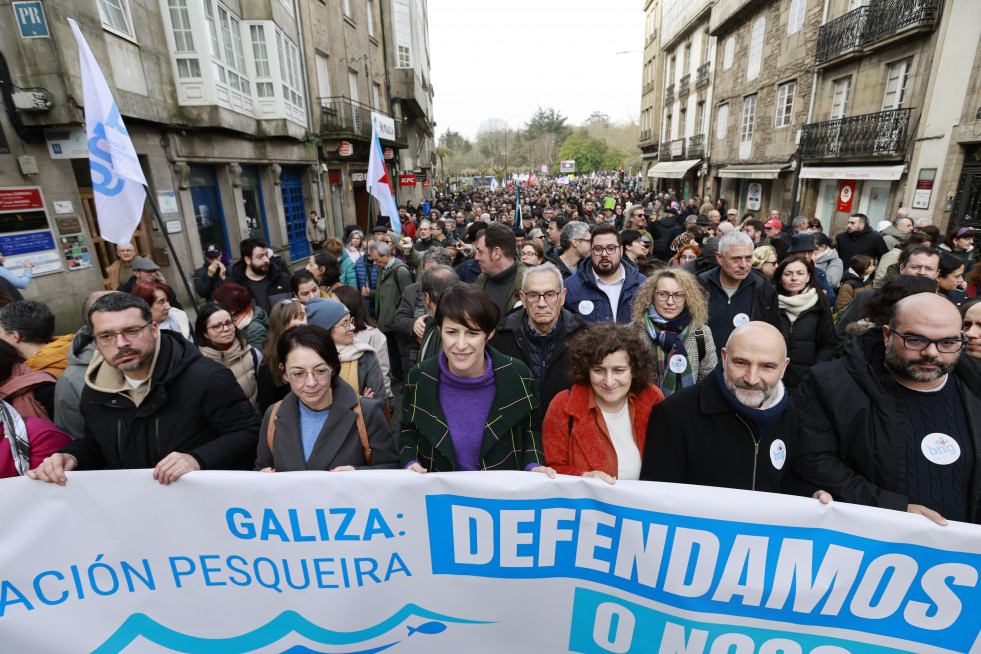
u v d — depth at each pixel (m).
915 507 1.65
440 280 3.15
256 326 3.98
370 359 3.08
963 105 10.12
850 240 7.29
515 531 1.80
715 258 4.15
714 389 1.85
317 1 15.75
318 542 1.84
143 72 8.45
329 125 16.20
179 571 1.86
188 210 9.84
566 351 2.67
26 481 1.77
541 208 18.36
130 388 2.06
